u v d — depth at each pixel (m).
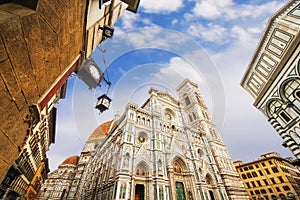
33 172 25.22
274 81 17.19
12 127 2.96
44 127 18.95
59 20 3.49
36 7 2.65
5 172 3.04
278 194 39.00
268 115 18.44
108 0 6.86
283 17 15.95
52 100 13.10
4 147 2.85
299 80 14.60
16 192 18.91
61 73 4.85
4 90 2.52
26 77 3.04
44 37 3.19
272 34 17.12
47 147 27.86
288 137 15.94
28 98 3.34
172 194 22.97
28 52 2.86
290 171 45.12
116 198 18.20
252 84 21.33
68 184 50.91
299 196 35.59
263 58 18.66
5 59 2.35
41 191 49.03
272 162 43.78
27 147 15.87
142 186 23.66
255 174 45.97
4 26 2.13
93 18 5.94
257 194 43.22
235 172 37.94
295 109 15.13
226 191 32.00
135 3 9.31
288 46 15.20
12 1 2.62
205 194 26.62
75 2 3.94
